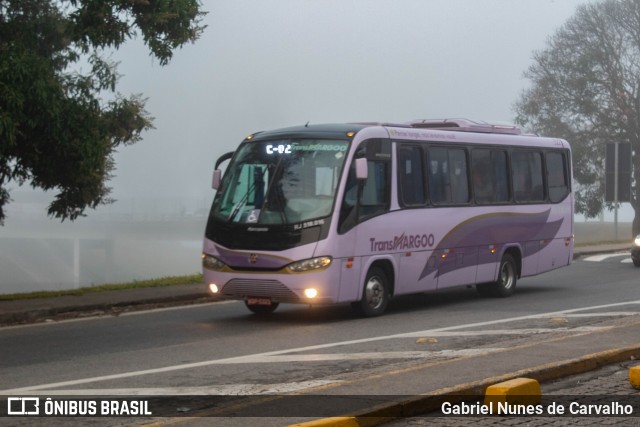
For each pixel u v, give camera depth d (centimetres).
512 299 2217
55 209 2425
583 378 1202
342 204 1795
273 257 1780
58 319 1900
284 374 1249
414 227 1973
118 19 2100
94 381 1209
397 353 1412
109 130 2358
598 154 6272
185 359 1381
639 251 3155
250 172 1873
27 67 1992
